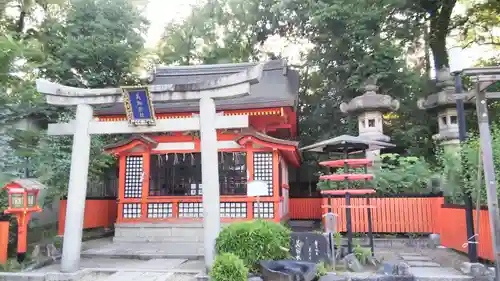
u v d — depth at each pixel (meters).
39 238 11.33
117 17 16.14
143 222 11.89
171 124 7.99
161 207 12.05
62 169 10.72
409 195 10.75
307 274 5.96
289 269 6.09
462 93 7.13
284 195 14.10
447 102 12.54
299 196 18.20
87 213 13.33
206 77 16.89
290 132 15.84
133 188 12.24
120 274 7.57
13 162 8.88
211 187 7.57
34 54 10.39
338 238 7.74
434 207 10.51
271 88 14.96
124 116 12.88
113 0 16.00
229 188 11.96
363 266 7.20
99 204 13.98
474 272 6.48
